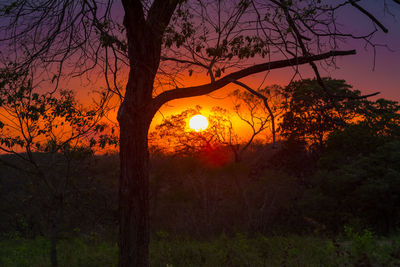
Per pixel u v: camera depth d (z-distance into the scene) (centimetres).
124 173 557
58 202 797
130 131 554
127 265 545
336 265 749
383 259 736
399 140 2059
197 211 2208
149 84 558
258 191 2341
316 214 1973
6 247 1251
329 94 535
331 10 449
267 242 1100
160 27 529
